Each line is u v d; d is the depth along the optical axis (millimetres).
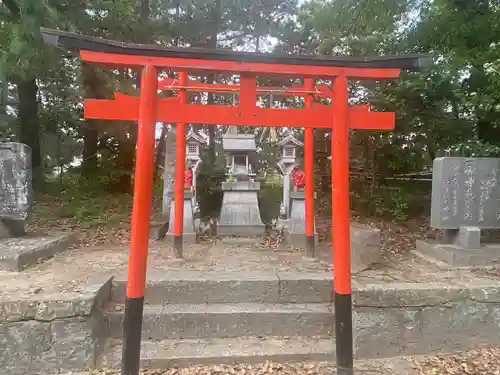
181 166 5871
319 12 9164
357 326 4137
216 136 12352
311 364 3908
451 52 7316
